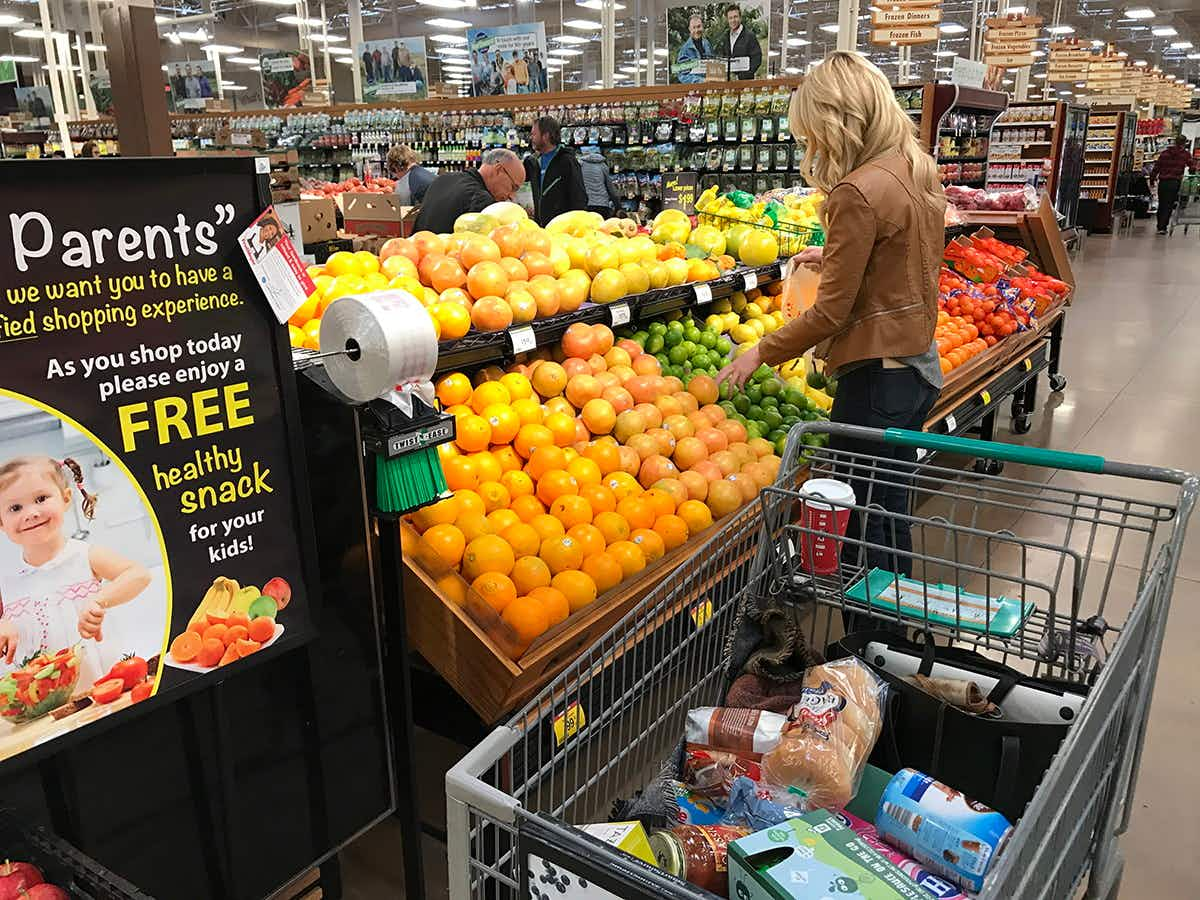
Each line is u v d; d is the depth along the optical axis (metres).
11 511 1.21
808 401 3.46
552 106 9.03
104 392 1.29
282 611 1.56
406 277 2.44
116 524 1.33
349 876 2.14
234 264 1.42
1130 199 22.50
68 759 1.38
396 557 1.79
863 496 2.64
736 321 3.72
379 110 10.67
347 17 18.56
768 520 1.78
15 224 1.18
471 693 2.00
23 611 1.24
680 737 1.62
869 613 1.75
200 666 1.46
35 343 1.21
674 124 7.93
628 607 2.27
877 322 2.52
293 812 1.74
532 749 1.67
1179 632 3.22
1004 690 1.53
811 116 2.50
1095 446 5.34
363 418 1.67
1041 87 31.80
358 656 1.79
